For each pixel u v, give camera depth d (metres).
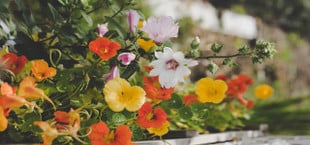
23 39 0.99
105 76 0.88
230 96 1.33
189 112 1.01
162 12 2.53
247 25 3.20
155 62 0.87
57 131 0.74
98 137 0.79
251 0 3.89
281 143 1.14
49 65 1.00
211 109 1.25
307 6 4.11
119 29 0.96
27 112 0.80
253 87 2.72
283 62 3.20
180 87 1.36
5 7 0.95
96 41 0.84
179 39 2.34
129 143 0.80
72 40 1.00
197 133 1.02
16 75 0.84
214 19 2.92
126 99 0.82
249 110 1.53
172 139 0.95
